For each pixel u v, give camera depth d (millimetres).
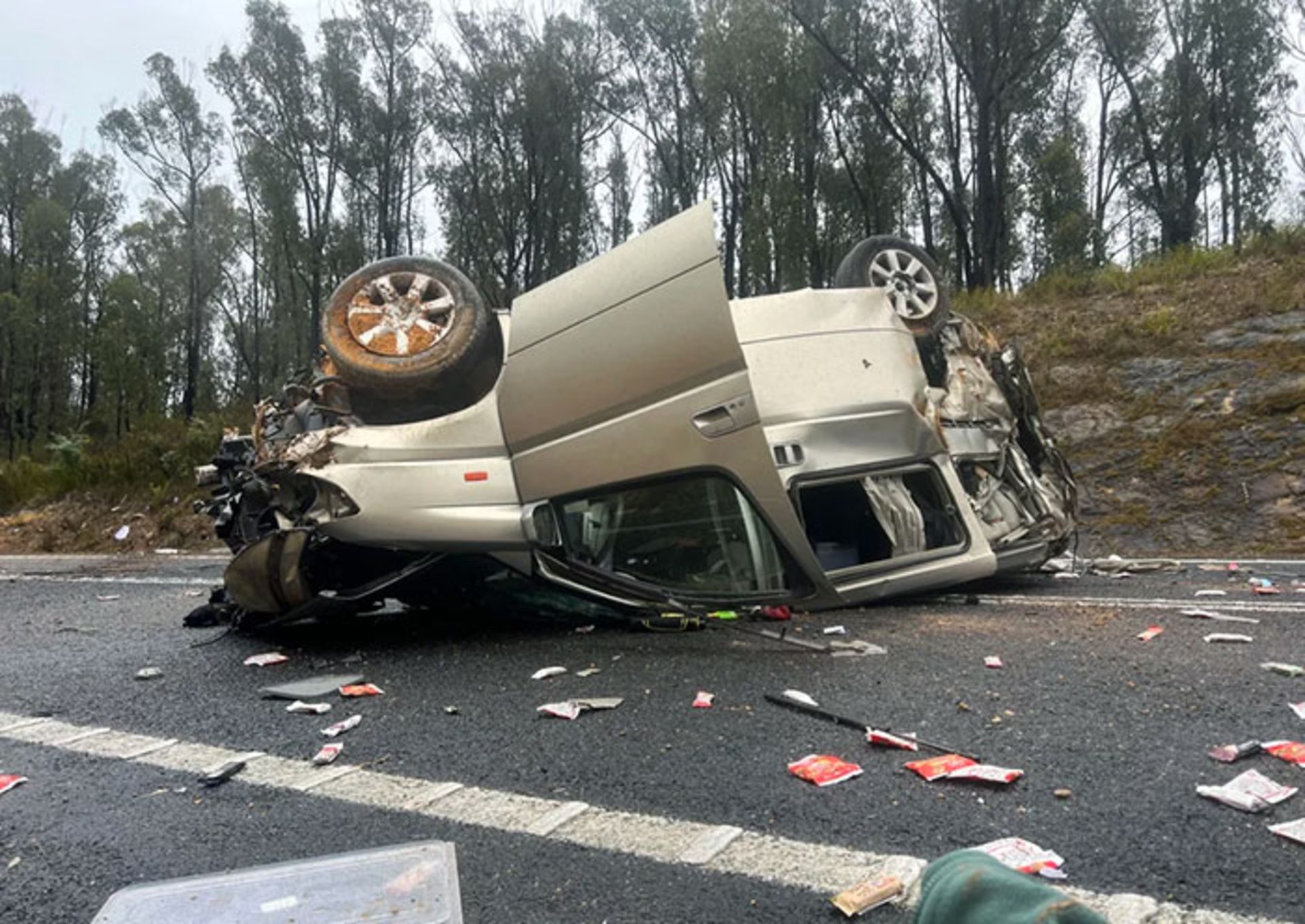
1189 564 8016
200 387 36375
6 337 35062
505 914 2154
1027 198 21359
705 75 19469
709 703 3781
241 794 3031
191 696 4383
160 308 33375
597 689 4094
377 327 5410
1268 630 4785
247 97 23797
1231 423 10438
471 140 22359
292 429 5629
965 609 5656
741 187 21125
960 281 20297
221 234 30094
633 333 4789
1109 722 3334
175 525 13945
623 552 5004
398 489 4984
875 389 5660
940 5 17766
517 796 2887
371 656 5047
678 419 4730
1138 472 10445
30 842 2717
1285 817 2488
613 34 21797
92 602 8039
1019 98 20688
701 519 4844
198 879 2295
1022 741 3186
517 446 5145
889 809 2658
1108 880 2180
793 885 2227
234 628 5938
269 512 5668
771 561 4797
